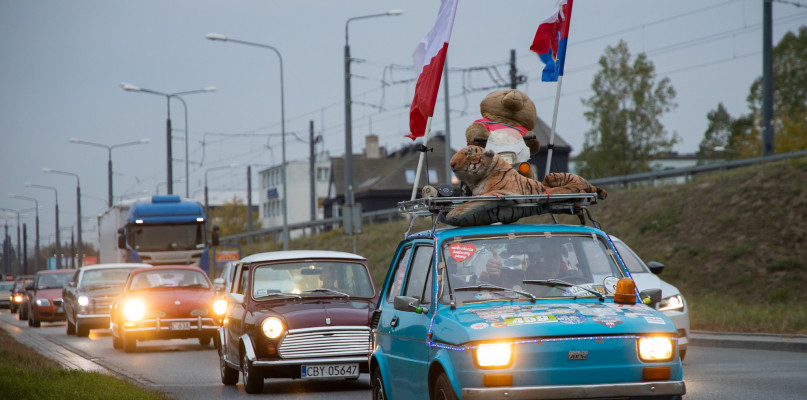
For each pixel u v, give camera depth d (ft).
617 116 198.90
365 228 228.02
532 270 31.04
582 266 31.40
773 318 87.04
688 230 131.44
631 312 28.73
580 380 27.20
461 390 27.20
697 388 50.06
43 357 79.20
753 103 237.25
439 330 29.27
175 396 52.90
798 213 119.03
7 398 47.50
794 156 133.49
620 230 143.74
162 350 89.61
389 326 34.88
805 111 226.38
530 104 37.65
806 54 234.79
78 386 52.06
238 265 61.72
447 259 30.96
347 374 53.88
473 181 32.94
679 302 61.77
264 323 53.62
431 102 41.27
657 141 198.18
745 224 123.44
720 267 117.91
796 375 54.70
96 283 114.93
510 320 27.76
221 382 61.93
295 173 502.38
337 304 55.98
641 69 199.00
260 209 539.70
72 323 117.50
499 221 32.91
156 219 147.95
